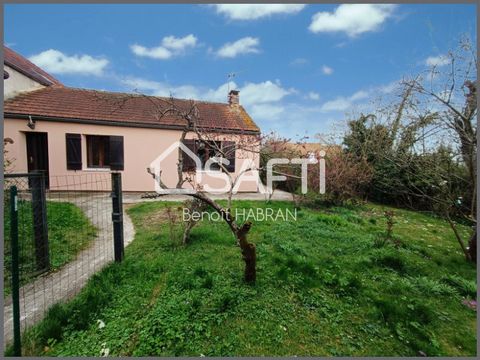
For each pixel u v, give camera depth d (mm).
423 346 2318
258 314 2670
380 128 9617
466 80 4180
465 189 5215
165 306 2730
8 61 9312
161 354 2152
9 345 2316
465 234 6586
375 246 4844
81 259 4258
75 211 6840
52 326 2395
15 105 9242
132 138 10594
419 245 5246
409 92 5062
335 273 3629
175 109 4141
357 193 9945
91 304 2730
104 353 2162
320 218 6855
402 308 2846
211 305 2783
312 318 2664
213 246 4527
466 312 2949
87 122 9906
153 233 5352
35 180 3658
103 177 10414
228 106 13664
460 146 4574
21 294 3172
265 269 3662
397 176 9016
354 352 2244
